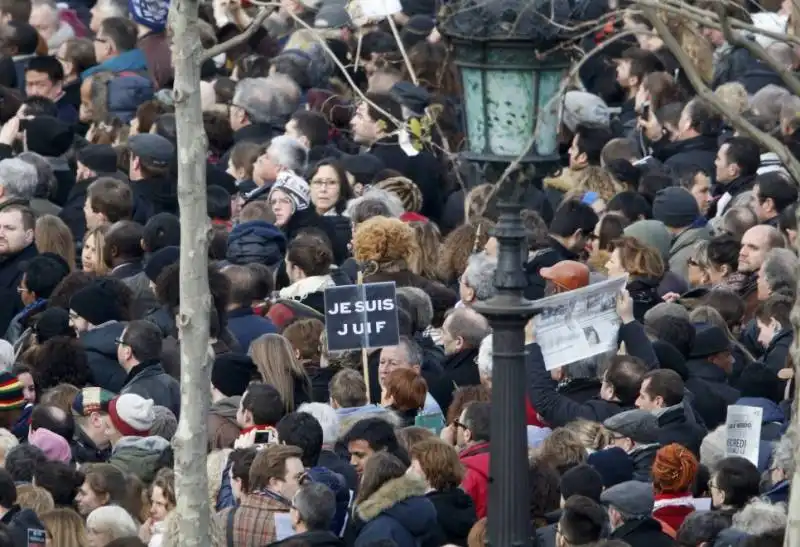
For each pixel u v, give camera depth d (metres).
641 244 44.44
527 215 47.09
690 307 44.22
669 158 55.19
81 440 37.03
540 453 34.69
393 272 43.84
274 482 31.91
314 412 35.59
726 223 47.84
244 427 35.28
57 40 71.19
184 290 27.56
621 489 32.38
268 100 57.59
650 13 25.72
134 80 60.78
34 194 52.44
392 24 30.52
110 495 33.62
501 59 27.22
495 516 27.62
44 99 59.12
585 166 54.16
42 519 31.42
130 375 39.09
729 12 26.78
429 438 33.25
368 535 31.45
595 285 36.88
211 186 50.34
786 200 49.19
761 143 26.75
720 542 30.50
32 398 38.78
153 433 36.88
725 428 35.88
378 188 49.41
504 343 27.52
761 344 42.28
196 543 27.78
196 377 27.64
